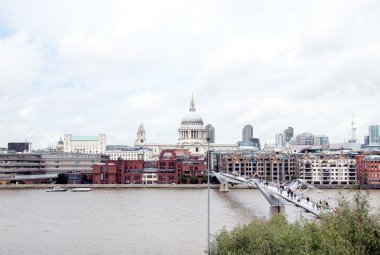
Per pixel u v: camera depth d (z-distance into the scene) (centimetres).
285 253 7775
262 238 8194
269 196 16938
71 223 16438
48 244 13012
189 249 12319
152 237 13875
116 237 13900
